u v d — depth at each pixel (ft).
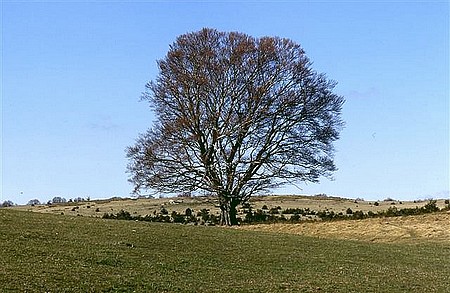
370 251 103.14
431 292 75.15
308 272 83.61
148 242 93.86
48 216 115.14
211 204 180.34
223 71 164.76
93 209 205.26
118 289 66.90
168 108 167.32
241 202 171.73
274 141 166.81
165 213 193.77
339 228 140.77
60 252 81.30
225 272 80.33
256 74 165.37
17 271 69.62
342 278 80.38
